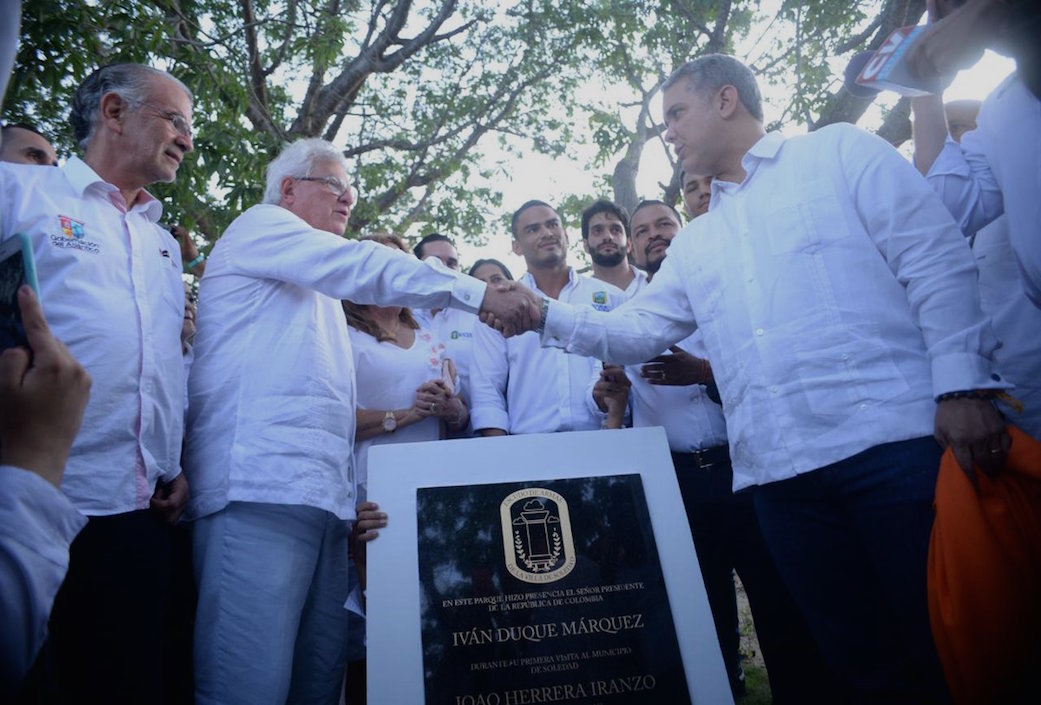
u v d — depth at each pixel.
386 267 2.29
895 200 1.80
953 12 1.58
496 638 1.87
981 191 2.00
